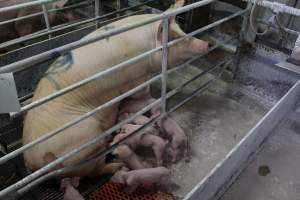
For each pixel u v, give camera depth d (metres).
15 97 1.22
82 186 1.97
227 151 2.30
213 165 2.20
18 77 2.31
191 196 1.54
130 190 1.90
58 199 1.83
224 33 3.17
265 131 2.27
